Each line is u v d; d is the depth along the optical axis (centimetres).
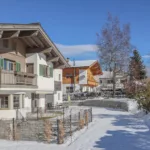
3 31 1970
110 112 3078
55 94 3519
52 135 1506
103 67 5197
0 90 2052
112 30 5103
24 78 2330
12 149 1230
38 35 2356
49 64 2988
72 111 3008
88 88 6575
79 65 6028
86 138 1462
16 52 2431
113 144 1292
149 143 1291
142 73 5244
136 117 2464
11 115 2180
